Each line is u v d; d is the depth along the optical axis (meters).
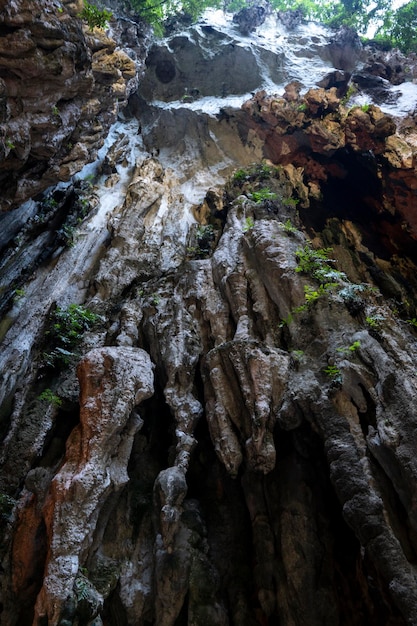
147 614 7.68
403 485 7.11
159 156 20.78
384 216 17.34
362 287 10.67
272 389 8.88
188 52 22.55
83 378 9.06
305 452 8.67
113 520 8.59
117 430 8.52
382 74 20.86
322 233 17.89
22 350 11.30
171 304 11.85
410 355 9.02
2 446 9.34
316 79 20.78
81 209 16.16
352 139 16.31
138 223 15.55
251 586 8.19
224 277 11.98
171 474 8.34
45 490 8.29
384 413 7.78
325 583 7.64
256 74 21.92
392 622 6.55
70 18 8.21
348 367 8.54
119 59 10.93
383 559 6.60
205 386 9.77
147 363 9.76
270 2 26.91
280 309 10.71
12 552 7.86
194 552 8.23
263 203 14.69
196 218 16.91
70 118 9.94
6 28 7.37
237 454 8.55
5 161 8.79
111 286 13.24
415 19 23.14
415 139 16.20
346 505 7.21
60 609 6.66
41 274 14.12
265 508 8.65
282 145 18.19
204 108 20.59
